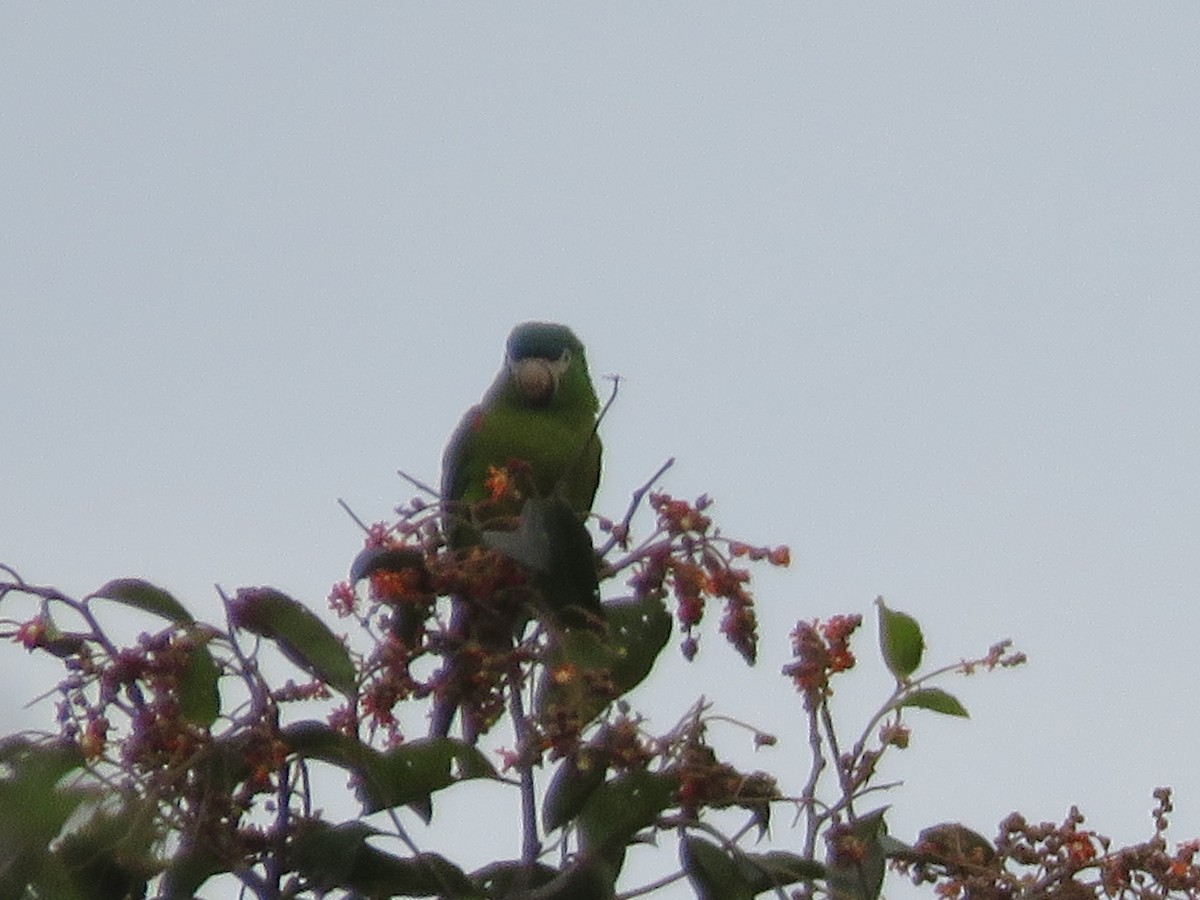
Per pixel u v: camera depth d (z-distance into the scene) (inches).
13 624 263.1
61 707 260.2
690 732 288.7
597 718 285.0
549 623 288.5
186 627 268.5
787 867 292.4
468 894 277.7
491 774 286.5
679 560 293.0
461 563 293.0
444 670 287.9
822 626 296.5
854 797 296.8
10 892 243.3
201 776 263.7
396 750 281.4
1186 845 299.0
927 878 309.3
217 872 268.5
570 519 293.6
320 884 273.4
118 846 254.4
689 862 290.4
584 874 287.3
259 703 266.7
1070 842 302.0
